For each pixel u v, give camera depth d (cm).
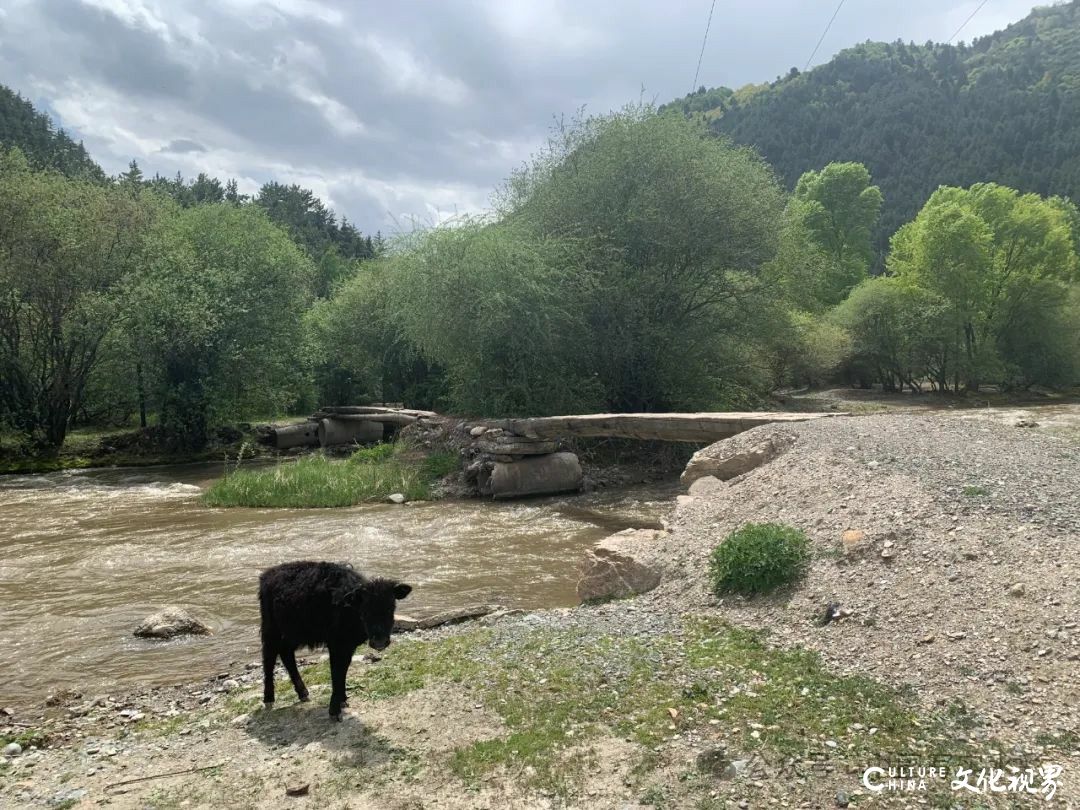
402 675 611
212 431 2806
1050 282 4303
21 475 2309
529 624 734
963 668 500
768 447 1120
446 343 2145
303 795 423
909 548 680
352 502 1666
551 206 2289
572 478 1783
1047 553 611
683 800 394
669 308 2286
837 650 571
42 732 559
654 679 561
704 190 2184
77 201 2638
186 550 1208
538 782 422
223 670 703
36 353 2605
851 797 381
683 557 844
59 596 955
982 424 1210
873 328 4484
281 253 3141
